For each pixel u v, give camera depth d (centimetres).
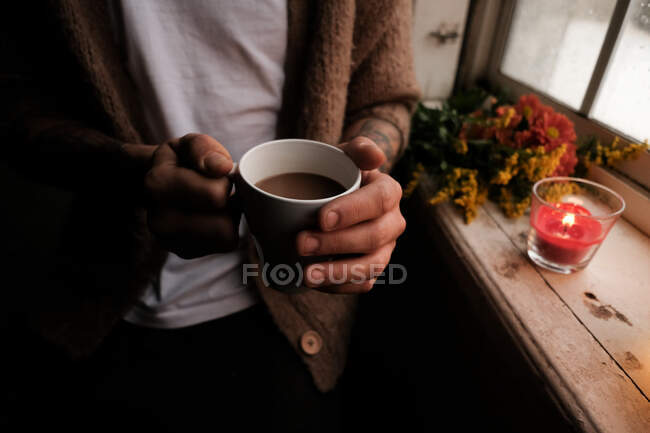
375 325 111
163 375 68
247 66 62
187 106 63
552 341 52
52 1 49
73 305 71
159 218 44
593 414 44
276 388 68
